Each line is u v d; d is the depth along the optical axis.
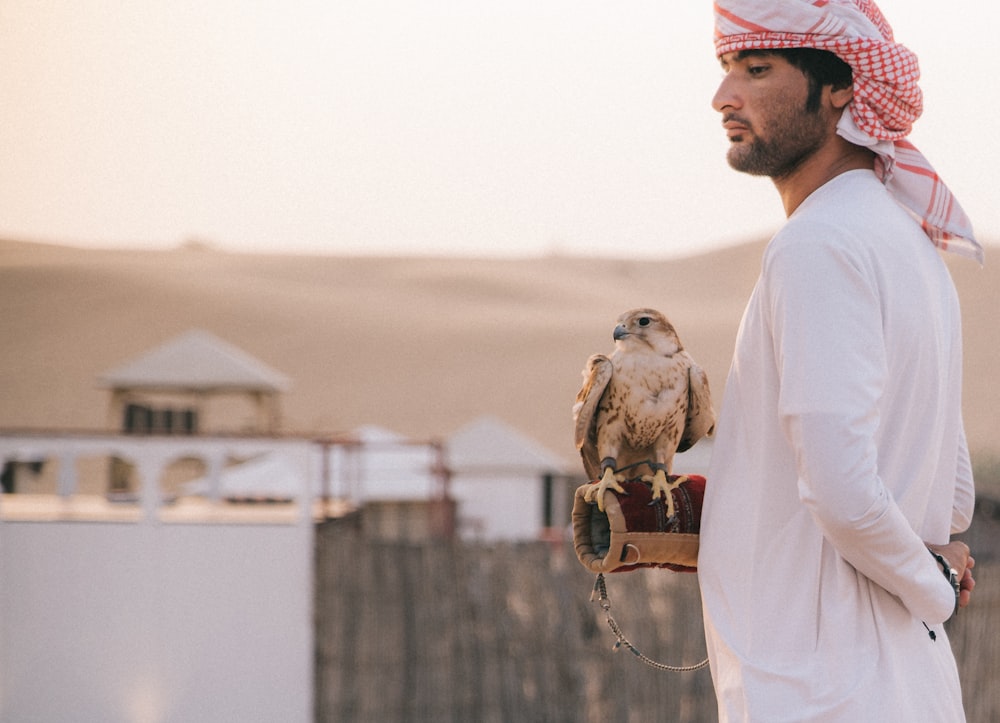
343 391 72.69
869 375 3.04
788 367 3.07
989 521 17.33
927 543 3.43
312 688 14.30
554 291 94.06
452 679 14.25
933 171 3.42
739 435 3.32
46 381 75.44
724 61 3.49
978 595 13.68
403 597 14.40
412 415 70.31
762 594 3.24
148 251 102.69
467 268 98.12
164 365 20.83
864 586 3.17
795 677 3.15
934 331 3.27
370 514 21.36
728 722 3.29
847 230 3.14
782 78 3.35
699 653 14.02
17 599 14.48
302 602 14.40
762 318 3.22
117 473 19.66
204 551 14.47
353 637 14.37
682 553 3.59
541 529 25.48
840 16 3.26
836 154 3.42
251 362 21.14
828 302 3.06
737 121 3.44
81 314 83.62
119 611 14.45
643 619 14.12
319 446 19.39
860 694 3.10
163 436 14.58
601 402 4.33
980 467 33.34
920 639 3.23
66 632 14.45
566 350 77.50
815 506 3.02
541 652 14.23
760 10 3.30
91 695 14.41
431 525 21.38
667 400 4.21
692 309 93.44
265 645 14.37
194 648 14.41
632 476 4.41
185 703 14.37
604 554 3.70
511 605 14.33
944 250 3.57
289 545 14.45
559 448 67.31
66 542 14.50
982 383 71.69
